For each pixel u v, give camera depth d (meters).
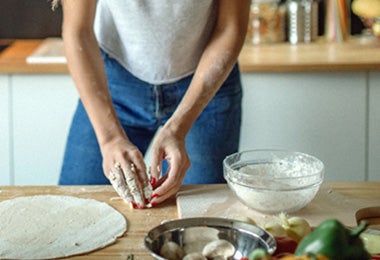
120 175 1.63
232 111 2.12
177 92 2.11
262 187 1.52
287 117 2.74
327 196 1.65
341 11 3.13
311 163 1.66
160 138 1.73
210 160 2.11
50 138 2.75
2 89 2.69
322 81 2.70
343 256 1.04
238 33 1.91
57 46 2.99
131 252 1.37
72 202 1.61
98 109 1.80
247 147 2.76
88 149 2.08
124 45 2.06
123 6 1.94
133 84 2.11
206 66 1.88
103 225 1.49
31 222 1.50
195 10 1.93
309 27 3.11
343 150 2.78
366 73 2.70
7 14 3.19
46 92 2.70
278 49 2.96
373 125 2.75
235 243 1.30
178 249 1.26
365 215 1.58
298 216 1.53
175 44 2.00
